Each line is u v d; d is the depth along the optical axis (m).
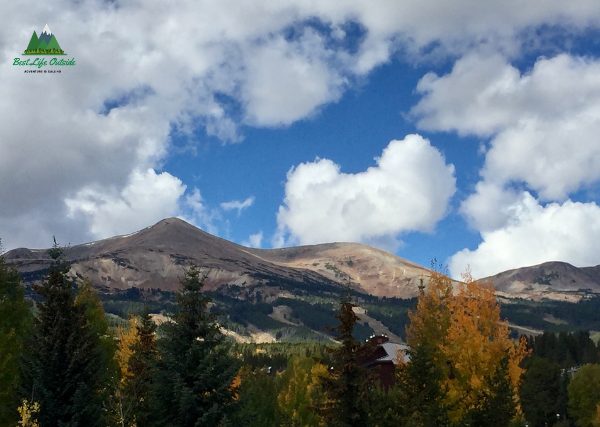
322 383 29.98
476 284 34.53
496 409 31.80
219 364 30.80
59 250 34.25
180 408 29.53
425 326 34.12
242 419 31.45
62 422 30.06
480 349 32.62
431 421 31.61
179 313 31.33
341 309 30.11
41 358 31.58
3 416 30.48
